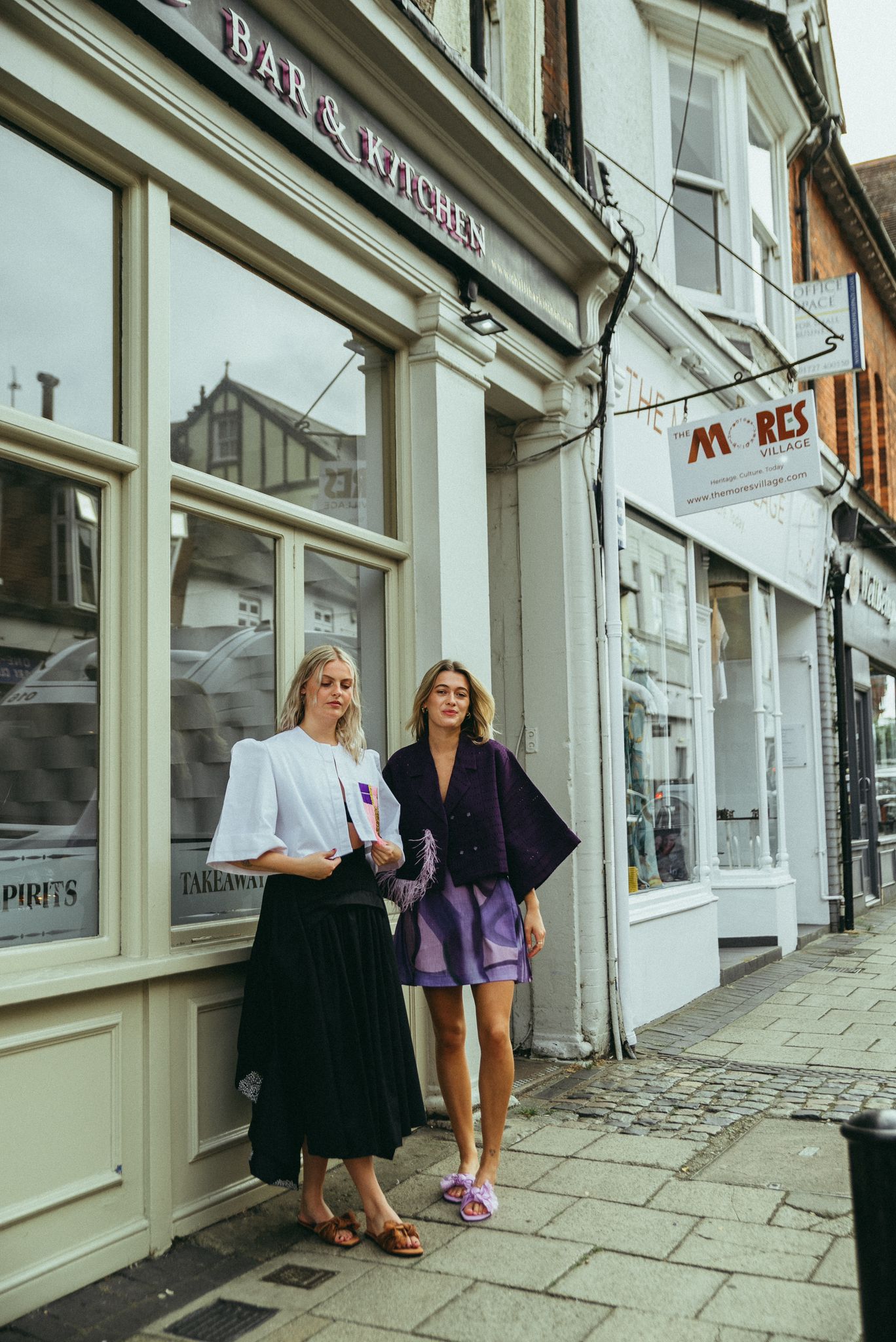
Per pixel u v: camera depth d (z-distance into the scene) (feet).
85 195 11.41
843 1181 12.73
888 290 53.11
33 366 10.70
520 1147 14.37
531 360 19.74
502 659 20.95
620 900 19.80
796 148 35.88
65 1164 10.11
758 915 30.58
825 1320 9.35
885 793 47.52
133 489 11.50
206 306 13.14
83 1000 10.36
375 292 15.69
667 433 23.66
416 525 16.67
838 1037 20.43
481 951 12.49
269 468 13.99
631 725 22.86
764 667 32.32
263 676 13.75
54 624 10.82
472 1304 9.84
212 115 12.28
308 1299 9.96
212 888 12.59
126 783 11.22
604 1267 10.55
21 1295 9.57
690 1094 16.83
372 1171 11.32
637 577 23.67
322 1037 10.75
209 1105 11.68
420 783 12.92
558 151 21.18
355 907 11.28
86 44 10.62
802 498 35.32
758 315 32.40
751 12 28.96
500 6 21.09
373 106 14.98
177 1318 9.61
